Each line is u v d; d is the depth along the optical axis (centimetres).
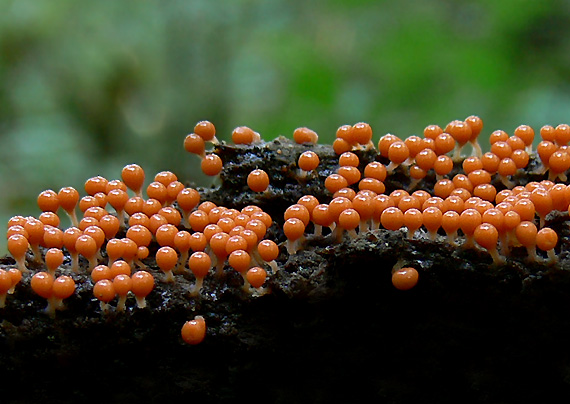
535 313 5
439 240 5
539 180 6
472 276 5
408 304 5
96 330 5
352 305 5
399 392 6
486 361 6
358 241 5
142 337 5
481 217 5
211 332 5
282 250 6
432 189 6
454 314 5
